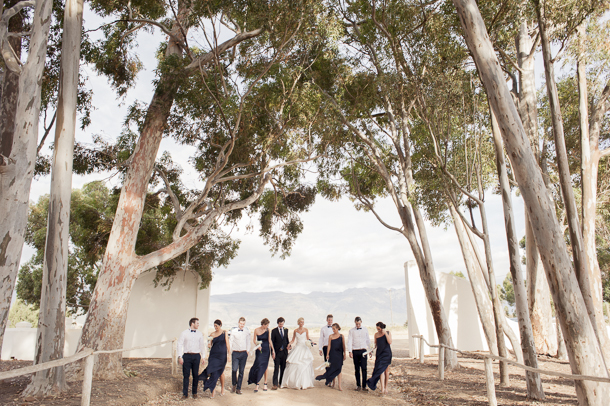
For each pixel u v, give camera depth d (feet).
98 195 81.30
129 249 40.78
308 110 44.47
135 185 42.19
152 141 43.42
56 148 31.83
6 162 25.30
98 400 27.27
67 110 32.37
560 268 22.95
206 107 44.11
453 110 38.24
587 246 44.65
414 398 31.86
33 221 85.61
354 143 54.54
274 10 39.19
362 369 35.19
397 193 56.75
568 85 55.06
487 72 24.32
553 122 35.17
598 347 22.50
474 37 24.70
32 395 28.14
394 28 41.68
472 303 70.54
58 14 44.09
